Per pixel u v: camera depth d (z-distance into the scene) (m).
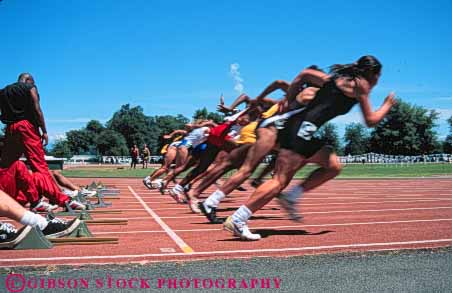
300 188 5.84
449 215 7.83
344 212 8.48
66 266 4.22
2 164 7.50
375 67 5.17
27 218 5.32
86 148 118.38
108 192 14.12
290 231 6.25
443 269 4.09
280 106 6.16
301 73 5.64
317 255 4.61
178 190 10.34
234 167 8.26
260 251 4.83
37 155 7.55
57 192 7.79
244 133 7.98
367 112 5.29
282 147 5.58
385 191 14.07
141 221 7.51
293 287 3.61
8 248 5.04
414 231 6.04
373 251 4.71
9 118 7.37
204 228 6.69
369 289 3.54
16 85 7.31
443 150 95.56
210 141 9.36
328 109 5.38
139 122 122.12
